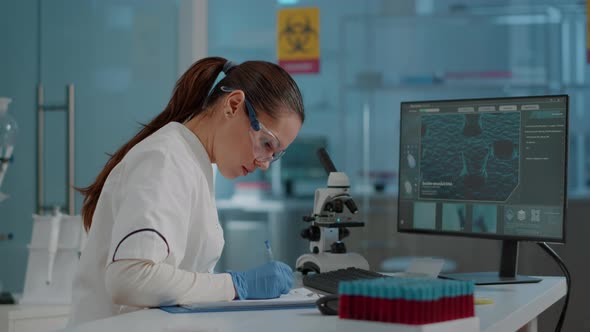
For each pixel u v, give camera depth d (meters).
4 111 2.96
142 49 3.91
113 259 1.49
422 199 2.17
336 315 1.43
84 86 3.78
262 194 4.84
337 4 4.70
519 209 2.02
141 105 3.90
